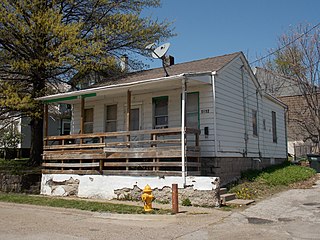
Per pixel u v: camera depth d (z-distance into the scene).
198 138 12.72
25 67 15.59
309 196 12.13
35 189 15.74
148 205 10.15
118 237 7.24
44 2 16.25
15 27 15.46
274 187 14.05
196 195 11.05
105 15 18.47
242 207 10.55
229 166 14.27
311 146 28.80
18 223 8.90
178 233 7.55
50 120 30.42
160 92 15.12
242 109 16.08
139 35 18.69
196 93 14.07
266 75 34.94
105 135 13.69
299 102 31.47
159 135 13.49
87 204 11.49
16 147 27.91
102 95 15.88
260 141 17.95
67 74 18.17
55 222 9.03
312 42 26.59
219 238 7.05
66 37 15.66
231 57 15.54
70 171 14.30
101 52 16.84
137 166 12.78
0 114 16.92
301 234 7.22
